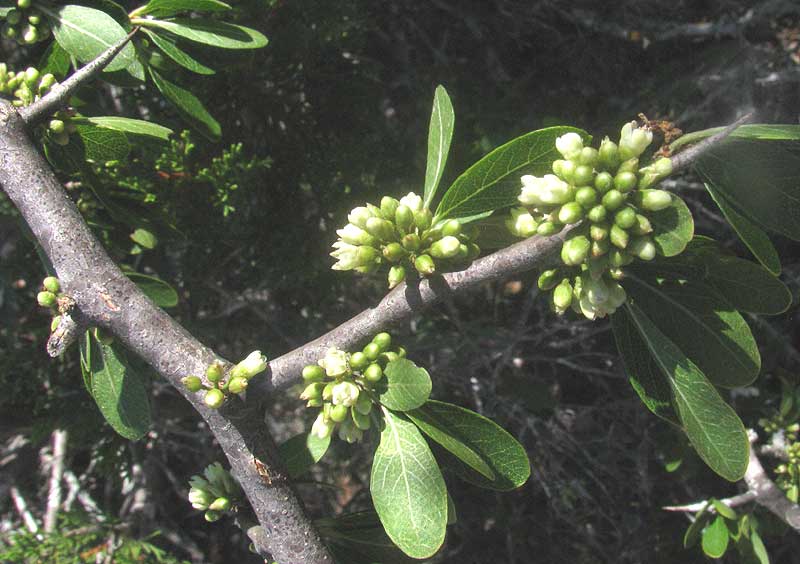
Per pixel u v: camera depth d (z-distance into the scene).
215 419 0.17
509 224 0.18
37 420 0.35
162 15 0.23
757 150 0.16
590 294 0.17
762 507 0.30
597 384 0.40
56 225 0.18
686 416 0.17
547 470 0.39
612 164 0.16
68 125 0.21
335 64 0.34
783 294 0.17
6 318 0.36
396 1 0.38
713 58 0.37
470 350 0.37
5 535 0.40
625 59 0.39
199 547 0.45
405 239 0.17
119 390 0.20
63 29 0.22
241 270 0.36
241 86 0.32
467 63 0.39
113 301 0.17
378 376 0.17
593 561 0.40
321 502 0.44
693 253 0.17
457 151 0.35
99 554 0.37
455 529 0.41
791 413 0.31
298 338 0.38
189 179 0.31
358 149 0.34
